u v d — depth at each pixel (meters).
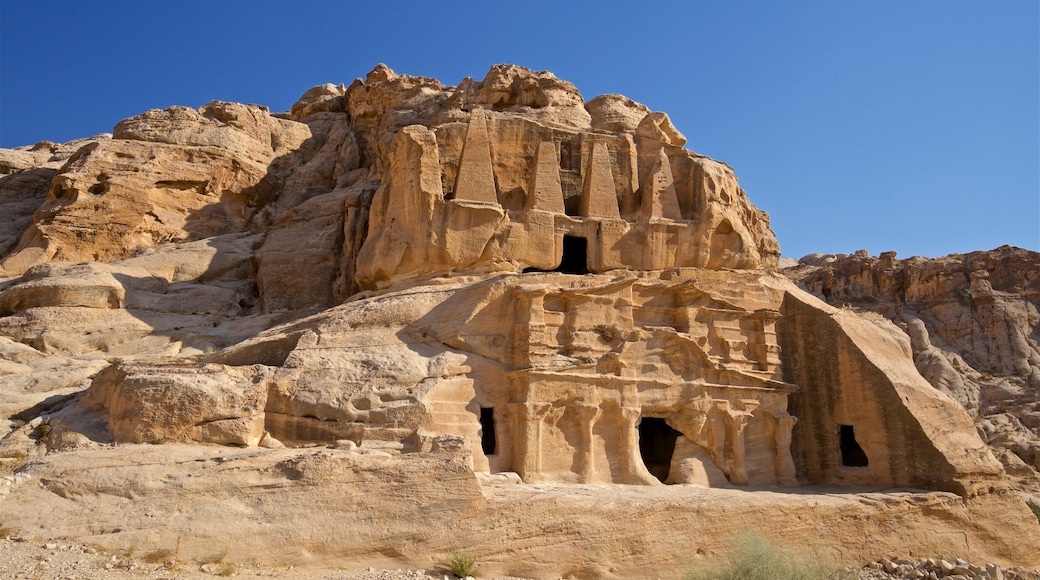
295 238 34.19
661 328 26.22
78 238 33.59
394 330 24.56
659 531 20.11
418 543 17.75
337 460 18.08
